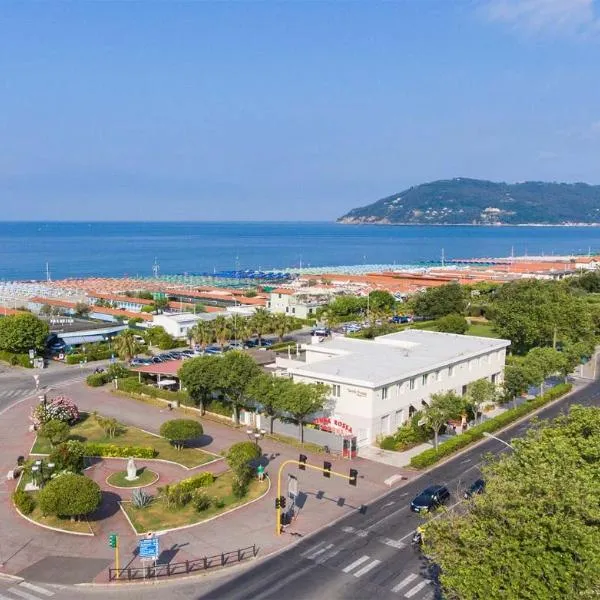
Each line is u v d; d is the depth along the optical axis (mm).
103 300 172625
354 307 155625
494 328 115312
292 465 60281
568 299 111375
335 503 51844
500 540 29938
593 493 32969
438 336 93875
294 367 76062
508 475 36219
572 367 88812
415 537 44750
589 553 28062
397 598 38000
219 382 70875
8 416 75562
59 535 45812
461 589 30125
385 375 68375
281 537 45875
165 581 40000
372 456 62938
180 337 124000
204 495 51000
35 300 165625
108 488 54406
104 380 92375
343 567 41719
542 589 28016
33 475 52500
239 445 57688
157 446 65125
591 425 43312
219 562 42188
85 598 38031
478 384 71125
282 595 38312
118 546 44219
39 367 101812
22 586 39250
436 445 63500
